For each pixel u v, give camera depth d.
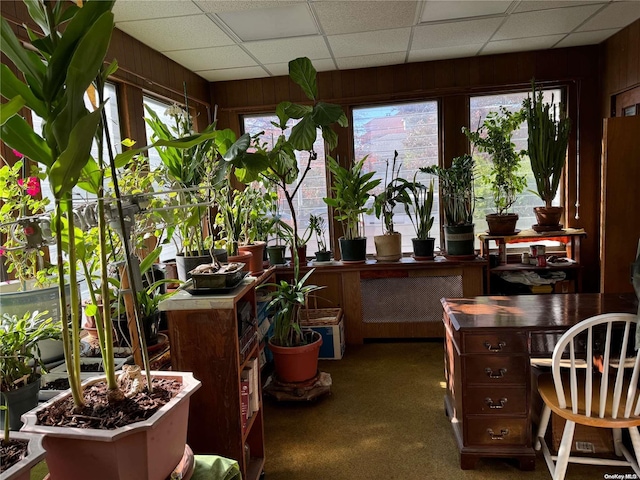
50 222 1.29
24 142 1.00
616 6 2.72
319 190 3.98
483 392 1.95
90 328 1.78
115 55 2.61
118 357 1.71
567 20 2.93
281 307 2.75
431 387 2.80
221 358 1.61
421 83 3.72
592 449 2.01
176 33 2.77
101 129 1.12
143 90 2.95
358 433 2.32
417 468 2.01
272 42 3.02
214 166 2.31
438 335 3.56
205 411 1.64
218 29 2.74
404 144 3.86
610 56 3.36
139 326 1.17
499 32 3.08
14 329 1.32
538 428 2.03
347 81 3.81
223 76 3.80
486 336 1.91
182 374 1.28
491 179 3.61
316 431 2.36
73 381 1.08
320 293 3.64
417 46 3.28
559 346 1.66
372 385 2.87
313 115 2.48
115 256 1.61
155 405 1.10
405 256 3.86
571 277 3.49
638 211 2.44
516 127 3.36
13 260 1.58
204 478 1.26
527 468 1.95
